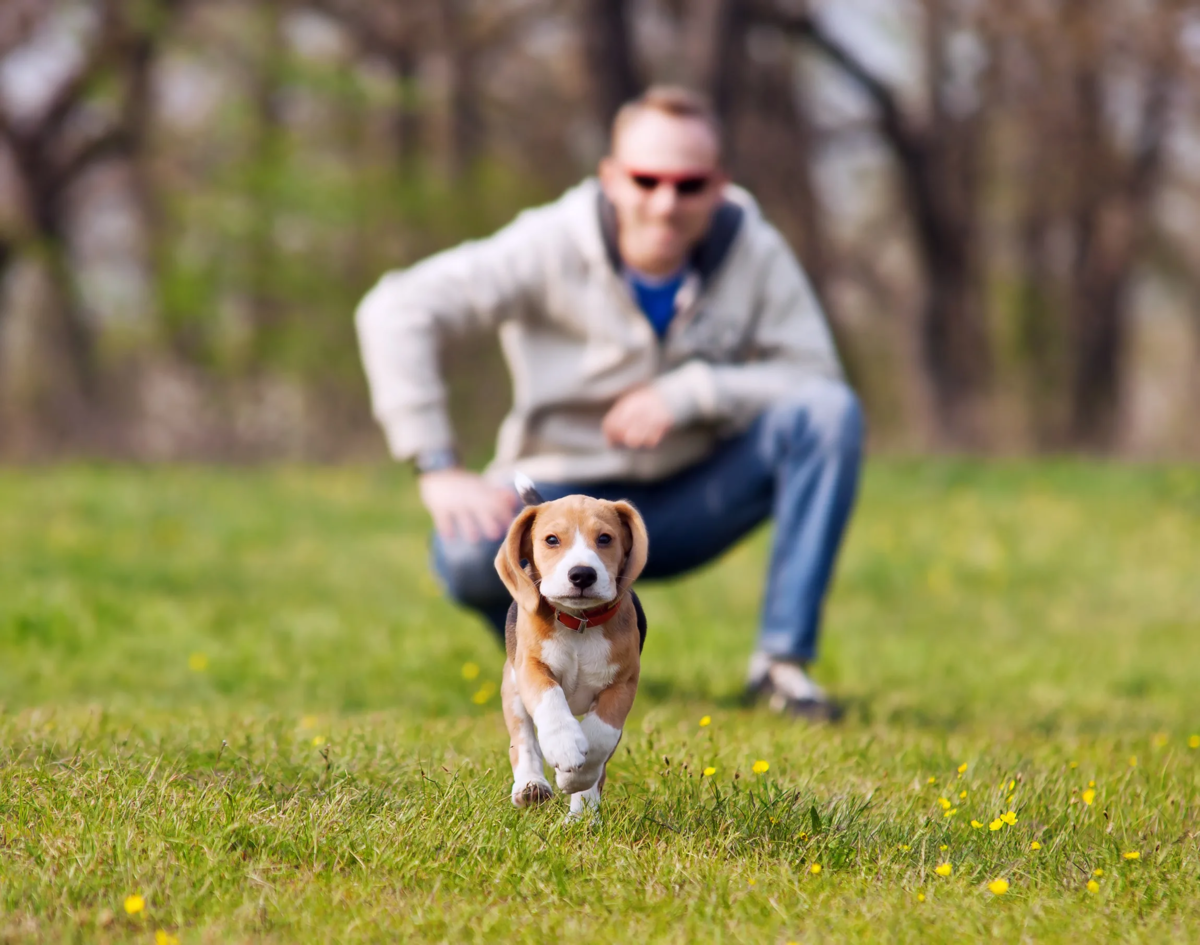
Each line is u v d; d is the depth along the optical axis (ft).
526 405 23.72
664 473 23.70
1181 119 107.76
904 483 63.67
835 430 22.90
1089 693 27.20
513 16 102.68
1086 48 96.02
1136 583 43.91
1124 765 18.99
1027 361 131.75
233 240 98.99
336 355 102.12
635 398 22.59
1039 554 48.06
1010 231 128.16
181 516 52.16
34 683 26.45
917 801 16.17
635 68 95.35
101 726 18.90
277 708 23.44
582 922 12.00
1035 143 108.47
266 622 32.58
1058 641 34.35
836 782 17.15
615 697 13.75
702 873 13.26
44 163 100.22
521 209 105.70
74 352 104.37
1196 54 96.12
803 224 110.32
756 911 12.32
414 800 14.93
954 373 113.19
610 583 13.20
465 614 34.60
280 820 14.05
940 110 107.14
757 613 38.14
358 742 18.24
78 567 40.42
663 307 23.38
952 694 26.96
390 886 12.70
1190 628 37.14
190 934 11.47
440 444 22.59
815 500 23.04
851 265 127.54
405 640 30.04
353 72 98.53
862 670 29.55
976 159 111.45
